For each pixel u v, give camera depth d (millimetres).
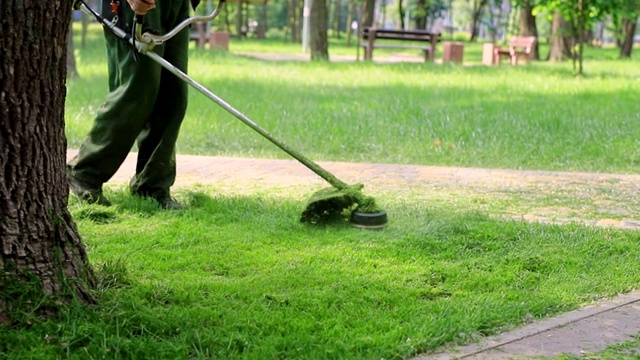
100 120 6809
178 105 6895
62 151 4410
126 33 6074
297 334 4277
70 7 4277
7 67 4086
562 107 14422
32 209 4223
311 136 11328
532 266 5562
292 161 9414
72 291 4270
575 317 4695
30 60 4141
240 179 8375
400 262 5586
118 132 6734
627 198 7805
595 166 9734
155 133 7016
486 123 12359
